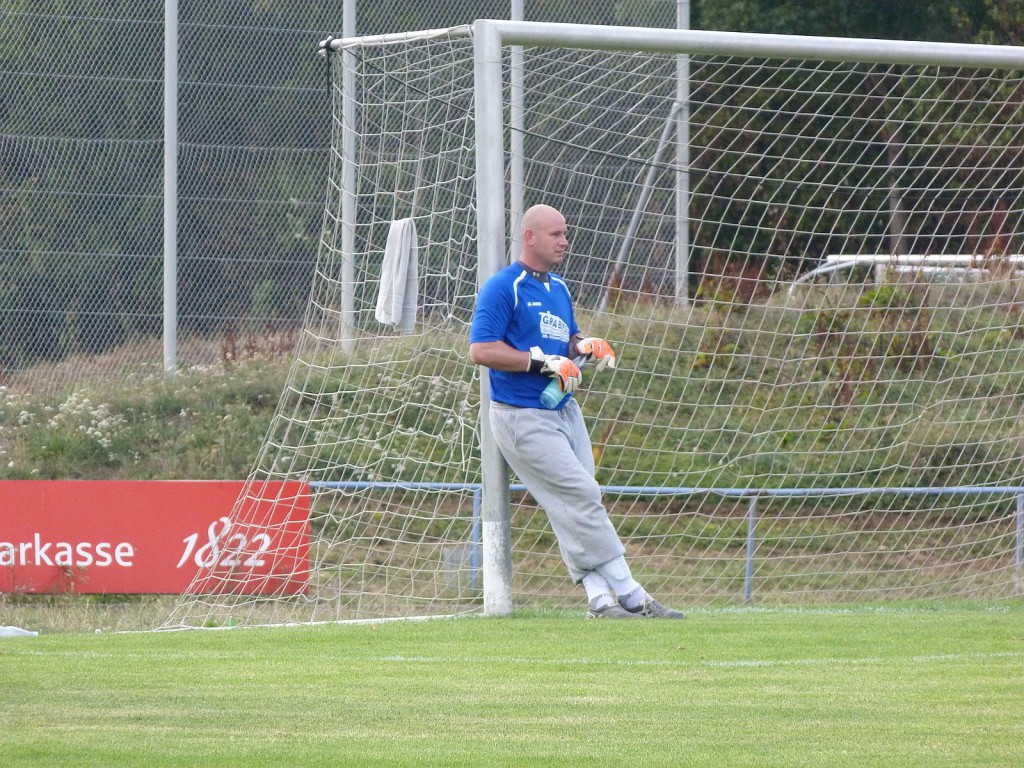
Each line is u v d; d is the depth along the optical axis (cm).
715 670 1859
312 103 5472
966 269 4150
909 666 1891
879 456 4259
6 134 5250
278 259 5403
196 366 5291
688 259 3800
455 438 3500
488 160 2725
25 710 1577
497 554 2698
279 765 1285
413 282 2991
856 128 4581
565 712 1550
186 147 5350
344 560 3459
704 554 3972
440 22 5625
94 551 3594
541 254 2548
